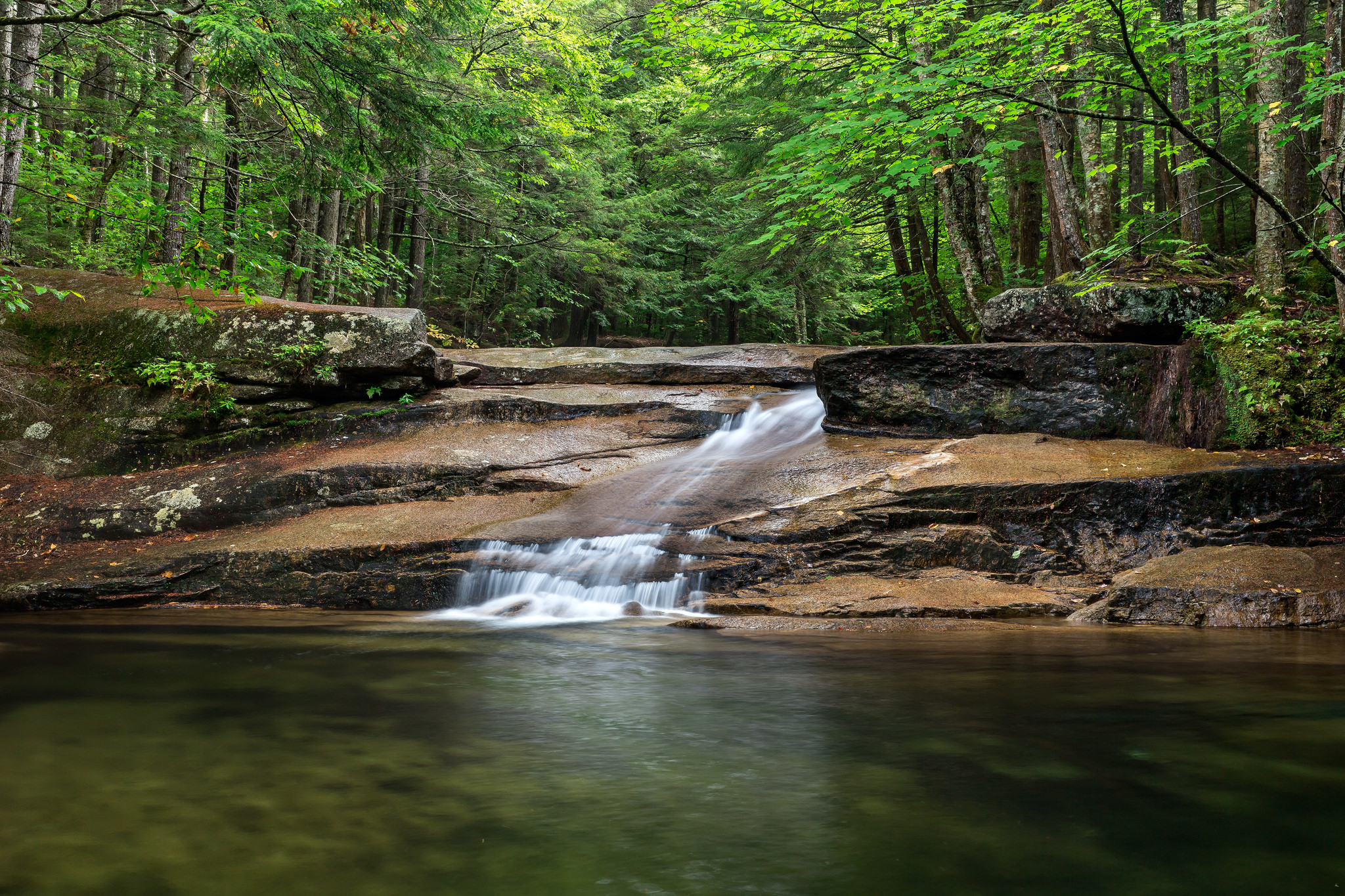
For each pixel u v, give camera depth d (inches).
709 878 92.0
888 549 333.7
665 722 161.5
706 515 372.2
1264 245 457.4
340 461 439.8
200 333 502.0
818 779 126.7
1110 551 326.3
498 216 946.1
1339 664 212.4
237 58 360.2
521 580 338.6
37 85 514.0
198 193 637.3
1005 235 1002.7
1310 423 376.2
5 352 491.8
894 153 254.4
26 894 86.9
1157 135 554.9
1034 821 109.0
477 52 738.8
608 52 848.9
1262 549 304.5
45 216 634.8
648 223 1227.2
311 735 151.7
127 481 444.8
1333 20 260.8
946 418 447.2
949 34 322.0
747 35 279.1
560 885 89.6
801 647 248.7
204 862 95.6
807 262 828.6
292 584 352.5
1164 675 199.9
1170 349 423.2
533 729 157.0
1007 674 203.8
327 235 733.9
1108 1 199.3
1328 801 115.4
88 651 241.8
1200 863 95.7
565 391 532.7
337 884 89.7
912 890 89.0
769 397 530.9
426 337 532.4
